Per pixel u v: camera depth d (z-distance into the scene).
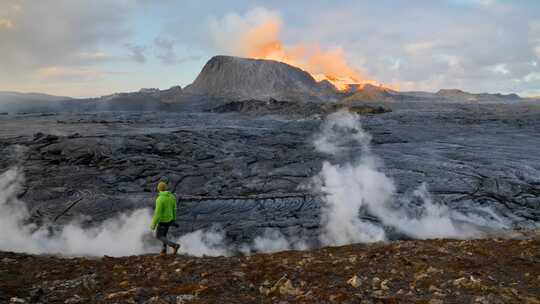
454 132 49.75
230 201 19.19
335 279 8.41
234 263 9.91
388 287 7.78
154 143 32.28
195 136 38.94
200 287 7.62
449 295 7.24
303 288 7.77
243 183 23.62
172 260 10.45
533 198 20.77
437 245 11.95
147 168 25.50
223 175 25.20
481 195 21.19
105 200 19.27
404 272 8.82
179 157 29.78
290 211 18.56
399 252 10.98
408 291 7.54
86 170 24.59
